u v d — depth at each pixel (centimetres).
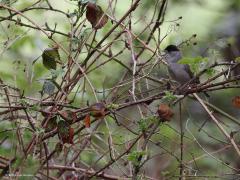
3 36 839
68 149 772
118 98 748
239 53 1113
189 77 1051
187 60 655
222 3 1694
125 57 938
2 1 727
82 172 773
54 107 667
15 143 714
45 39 978
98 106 646
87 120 647
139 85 766
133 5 706
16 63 936
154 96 681
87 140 791
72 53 752
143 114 752
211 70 661
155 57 834
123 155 717
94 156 853
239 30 1562
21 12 748
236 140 902
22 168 607
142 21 1064
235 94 1352
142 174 712
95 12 678
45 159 684
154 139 903
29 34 941
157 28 891
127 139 796
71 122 654
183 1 1588
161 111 634
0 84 727
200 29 1539
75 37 675
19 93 711
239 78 683
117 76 947
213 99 1342
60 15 952
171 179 818
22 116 720
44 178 780
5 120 772
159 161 934
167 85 769
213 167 973
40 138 646
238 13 1620
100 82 930
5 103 739
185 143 909
